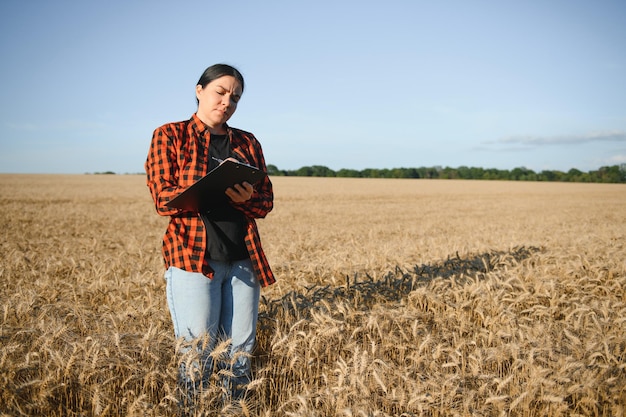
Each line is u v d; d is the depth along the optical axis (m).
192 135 2.97
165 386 2.83
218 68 2.90
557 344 3.66
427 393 3.02
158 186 2.87
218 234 2.93
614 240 11.18
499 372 3.57
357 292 4.80
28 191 35.91
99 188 42.69
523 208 30.19
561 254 7.64
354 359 3.05
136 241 11.79
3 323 3.74
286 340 3.36
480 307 4.68
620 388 3.15
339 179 78.62
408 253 8.88
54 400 2.84
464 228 18.03
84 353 3.02
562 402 2.95
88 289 5.20
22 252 8.91
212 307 2.95
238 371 3.08
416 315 4.43
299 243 11.45
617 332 4.02
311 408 2.92
